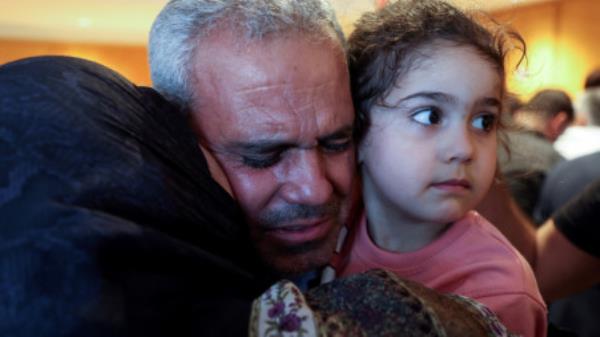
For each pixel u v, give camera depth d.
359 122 0.76
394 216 0.78
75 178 0.42
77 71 0.51
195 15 0.66
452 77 0.68
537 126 2.38
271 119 0.64
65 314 0.35
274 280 0.73
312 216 0.69
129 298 0.38
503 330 0.47
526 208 1.64
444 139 0.69
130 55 6.70
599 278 1.08
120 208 0.42
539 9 4.31
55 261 0.37
